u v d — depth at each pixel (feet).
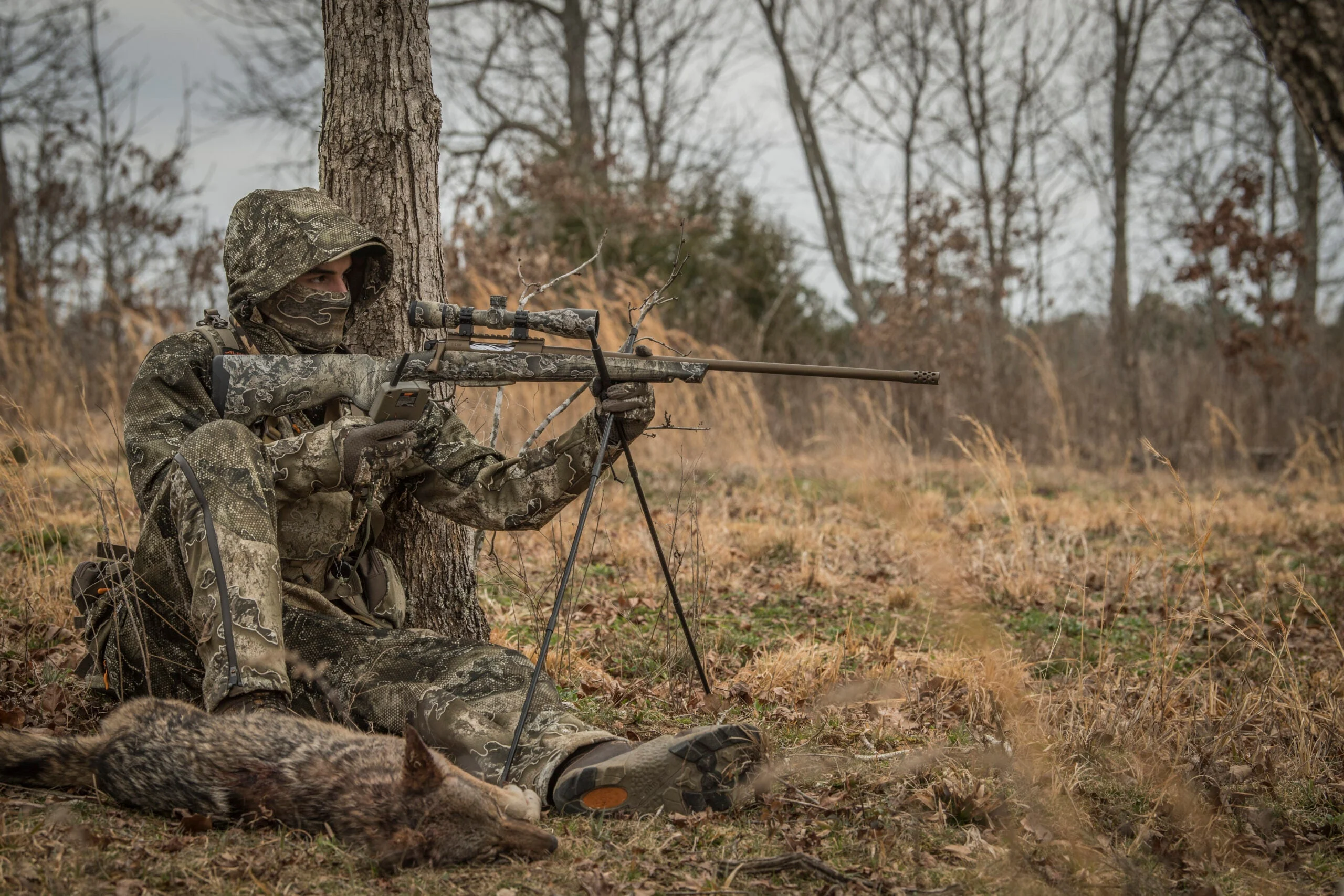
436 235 14.46
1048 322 57.16
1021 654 16.85
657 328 37.11
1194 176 71.56
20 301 42.09
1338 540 28.71
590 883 8.59
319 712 10.97
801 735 12.89
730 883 8.85
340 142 14.01
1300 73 14.26
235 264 11.93
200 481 10.41
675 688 14.62
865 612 19.93
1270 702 13.79
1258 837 10.47
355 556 11.98
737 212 67.41
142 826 9.43
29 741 9.96
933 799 10.71
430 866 8.82
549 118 75.10
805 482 35.50
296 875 8.63
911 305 51.57
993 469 26.18
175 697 11.48
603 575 21.36
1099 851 9.77
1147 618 20.36
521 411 24.66
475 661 11.03
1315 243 63.93
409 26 14.07
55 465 28.63
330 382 11.19
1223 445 48.85
